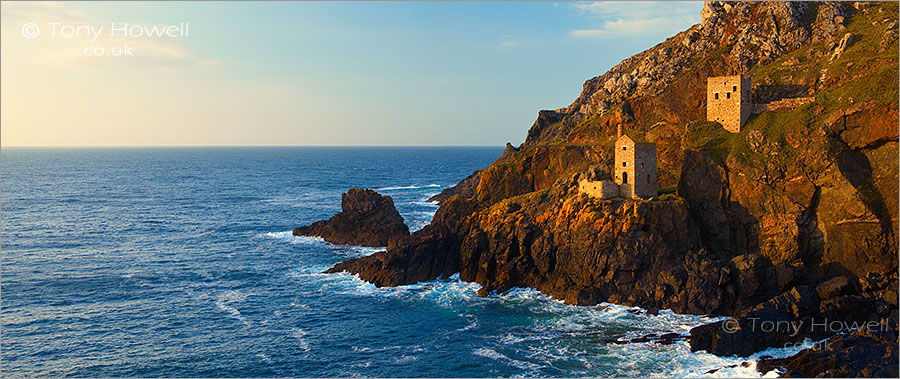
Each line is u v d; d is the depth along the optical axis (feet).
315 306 281.54
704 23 434.71
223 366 219.82
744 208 290.76
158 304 286.66
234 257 379.55
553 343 231.91
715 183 299.79
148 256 383.24
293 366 219.61
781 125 301.02
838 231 266.16
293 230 454.81
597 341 232.12
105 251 398.21
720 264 261.24
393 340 240.53
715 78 335.06
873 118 266.16
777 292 253.44
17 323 259.60
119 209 604.49
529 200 324.80
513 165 417.49
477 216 331.16
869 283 243.40
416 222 495.00
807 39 380.58
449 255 324.80
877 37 339.77
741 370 202.69
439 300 285.43
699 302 253.65
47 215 557.33
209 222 520.01
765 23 398.83
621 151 295.48
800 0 398.83
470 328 249.96
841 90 294.25
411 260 314.76
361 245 408.26
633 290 270.46
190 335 248.11
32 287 311.88
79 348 234.58
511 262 300.20
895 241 256.11
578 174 321.11
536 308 270.26
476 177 604.49
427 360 221.87
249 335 247.91
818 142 278.05
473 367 214.90
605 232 277.23
